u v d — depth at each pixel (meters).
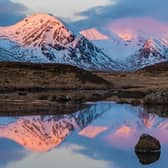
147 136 27.38
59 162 25.09
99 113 58.06
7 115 54.44
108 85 126.31
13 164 24.58
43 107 65.69
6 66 131.25
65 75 127.25
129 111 60.56
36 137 36.38
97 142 32.97
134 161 24.52
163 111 60.12
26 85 111.88
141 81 162.38
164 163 23.59
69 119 51.16
